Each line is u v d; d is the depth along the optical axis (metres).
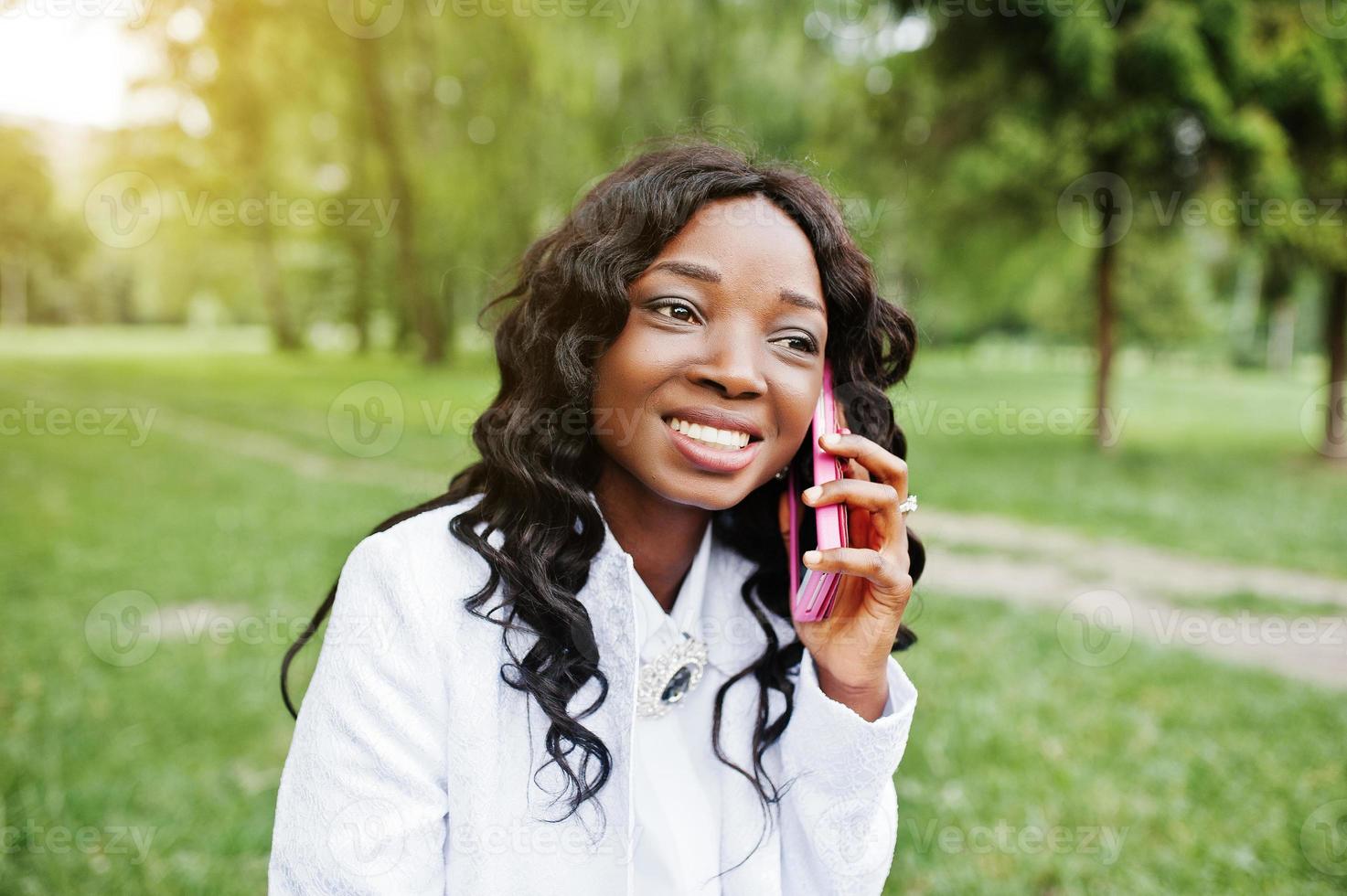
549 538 1.02
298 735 0.98
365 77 13.39
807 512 1.15
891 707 1.13
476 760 0.97
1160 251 12.99
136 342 38.47
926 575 6.43
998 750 3.55
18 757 3.35
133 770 3.30
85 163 18.12
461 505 1.14
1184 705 4.11
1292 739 3.78
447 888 0.98
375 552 1.02
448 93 14.19
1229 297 13.43
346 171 16.34
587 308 0.96
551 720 0.98
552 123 14.43
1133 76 9.71
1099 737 3.74
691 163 1.00
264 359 27.62
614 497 1.10
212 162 15.75
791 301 0.96
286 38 12.32
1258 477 10.55
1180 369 38.31
